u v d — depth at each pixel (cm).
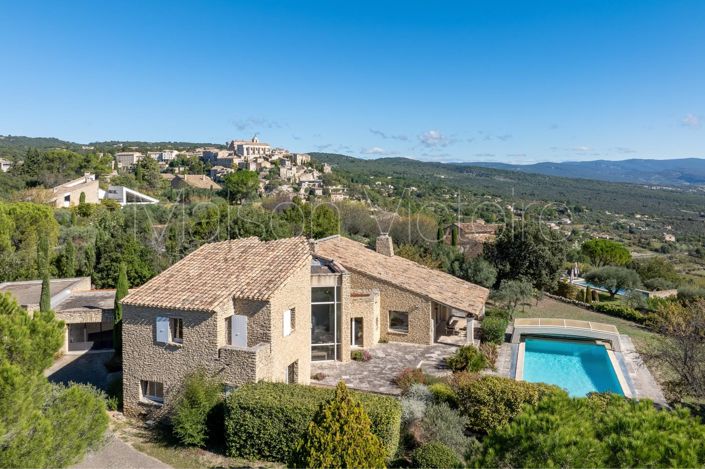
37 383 1204
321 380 2441
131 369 2092
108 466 1656
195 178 11694
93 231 5403
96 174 10756
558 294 5100
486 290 3650
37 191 7762
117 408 2172
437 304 3194
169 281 2220
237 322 2005
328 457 1195
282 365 2105
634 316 4131
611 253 6444
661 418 901
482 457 903
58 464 1173
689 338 2270
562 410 934
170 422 2002
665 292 5212
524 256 4703
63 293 3319
